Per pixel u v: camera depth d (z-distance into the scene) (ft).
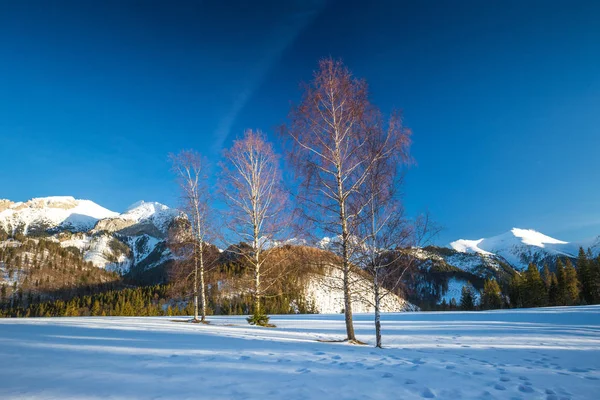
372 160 40.86
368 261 40.45
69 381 18.34
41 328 46.68
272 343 35.27
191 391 17.04
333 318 93.76
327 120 42.70
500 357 31.58
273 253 58.85
